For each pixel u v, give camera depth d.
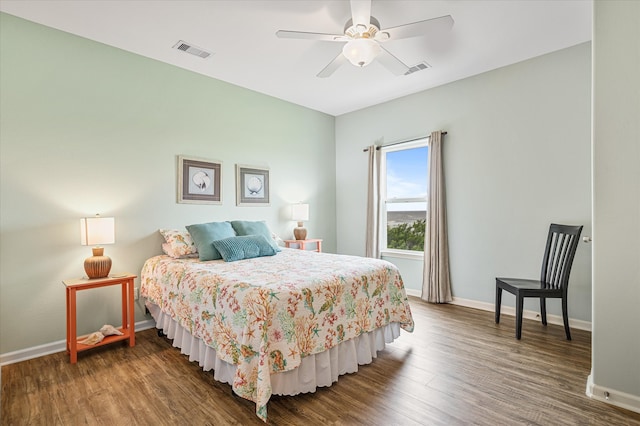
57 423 1.70
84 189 2.80
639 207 1.76
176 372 2.24
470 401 1.87
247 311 1.82
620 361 1.82
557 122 3.13
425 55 3.19
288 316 1.85
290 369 1.79
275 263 2.75
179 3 2.35
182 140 3.46
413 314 3.48
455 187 3.86
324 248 5.10
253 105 4.13
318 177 5.00
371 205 4.67
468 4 2.39
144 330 3.10
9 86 2.45
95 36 2.80
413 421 1.70
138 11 2.45
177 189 3.41
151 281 2.93
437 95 4.01
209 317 2.12
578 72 3.01
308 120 4.86
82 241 2.60
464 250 3.79
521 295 2.75
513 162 3.41
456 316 3.41
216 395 1.95
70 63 2.74
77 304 2.76
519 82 3.36
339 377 2.16
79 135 2.78
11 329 2.45
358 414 1.76
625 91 1.79
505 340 2.76
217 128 3.76
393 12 2.49
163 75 3.31
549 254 3.05
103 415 1.77
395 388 2.02
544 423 1.67
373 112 4.74
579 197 3.02
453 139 3.87
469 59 3.29
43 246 2.59
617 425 1.65
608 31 1.83
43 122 2.60
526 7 2.43
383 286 2.56
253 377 1.74
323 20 2.58
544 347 2.60
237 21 2.59
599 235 1.88
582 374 2.16
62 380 2.14
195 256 3.15
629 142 1.79
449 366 2.30
